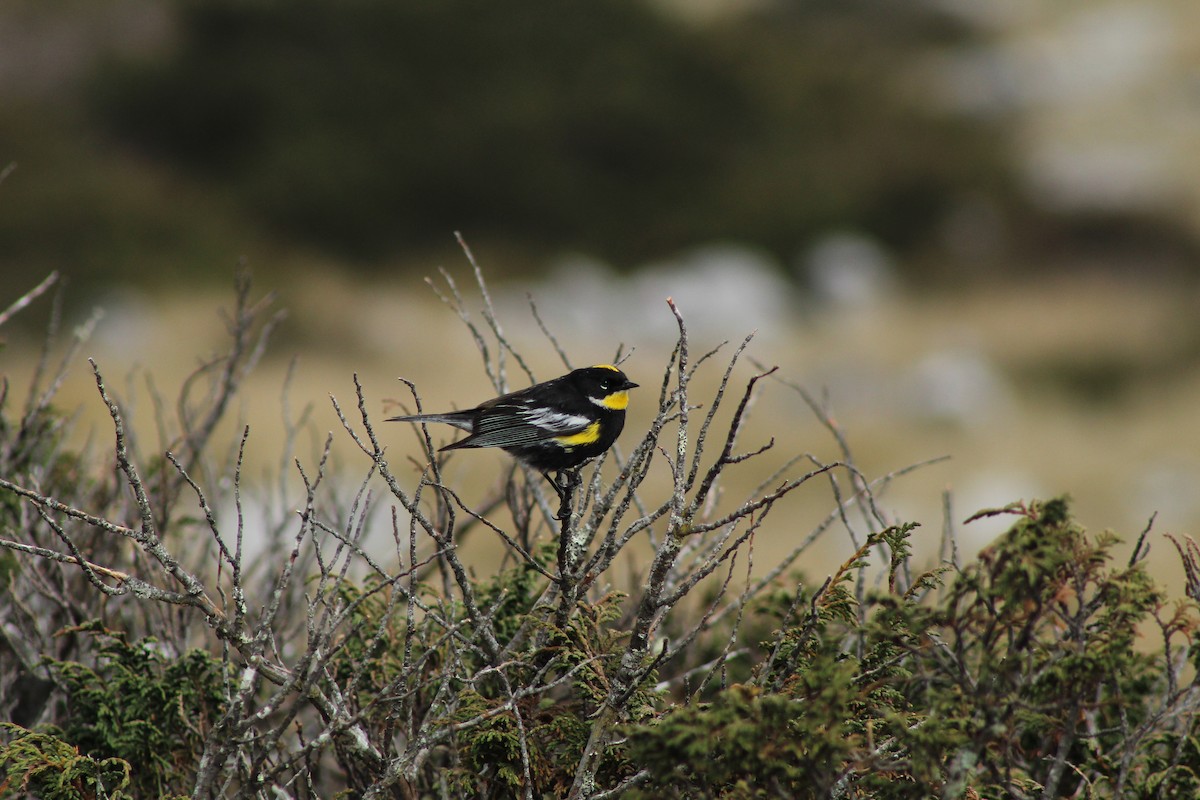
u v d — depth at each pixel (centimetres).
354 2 3384
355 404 1973
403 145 3175
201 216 2784
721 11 4369
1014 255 3161
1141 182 3400
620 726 301
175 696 364
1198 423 2117
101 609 417
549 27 3475
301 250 2916
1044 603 303
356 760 352
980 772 316
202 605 308
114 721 360
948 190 3331
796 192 3303
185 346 2216
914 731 284
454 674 340
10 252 2467
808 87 3572
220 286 2530
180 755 367
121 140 3131
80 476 462
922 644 320
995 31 4638
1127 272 3064
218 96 3167
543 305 2827
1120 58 4397
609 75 3419
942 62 4378
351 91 3278
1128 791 333
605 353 2594
